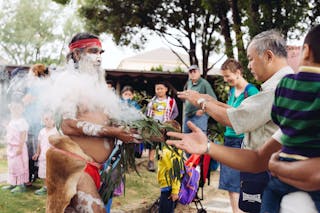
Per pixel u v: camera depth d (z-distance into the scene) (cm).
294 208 182
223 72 477
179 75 1362
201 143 217
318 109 168
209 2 1109
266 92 283
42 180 635
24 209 493
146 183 672
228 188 483
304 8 937
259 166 223
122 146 319
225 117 297
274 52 286
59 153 284
